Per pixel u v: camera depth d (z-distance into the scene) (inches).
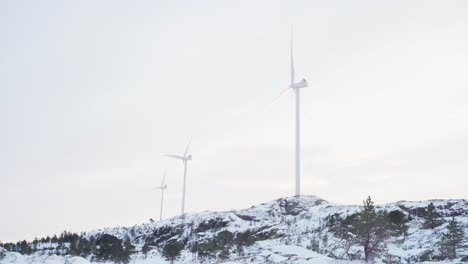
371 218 3351.4
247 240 7199.8
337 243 6353.3
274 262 3703.3
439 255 4335.6
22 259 6151.6
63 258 5826.8
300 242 7037.4
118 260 7022.6
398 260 3828.7
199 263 6338.6
